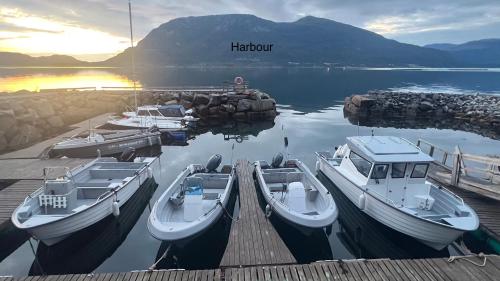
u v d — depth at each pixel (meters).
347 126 31.45
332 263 8.35
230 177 13.45
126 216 13.03
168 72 125.62
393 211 10.59
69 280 7.85
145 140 21.97
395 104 38.66
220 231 11.79
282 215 10.68
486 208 12.02
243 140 25.62
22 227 9.11
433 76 116.81
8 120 21.84
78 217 10.16
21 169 15.77
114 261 10.19
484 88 67.69
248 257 8.81
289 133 28.12
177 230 9.45
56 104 29.39
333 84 74.25
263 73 117.44
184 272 8.07
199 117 33.81
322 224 10.13
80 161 17.25
